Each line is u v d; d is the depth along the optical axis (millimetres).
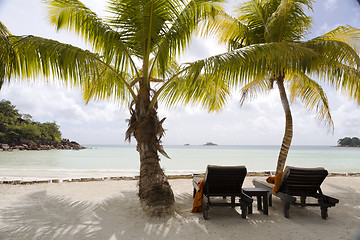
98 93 5402
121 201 4871
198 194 4121
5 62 3523
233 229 3391
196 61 4094
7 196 5152
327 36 6129
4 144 51969
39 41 3822
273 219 3828
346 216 4020
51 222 3625
